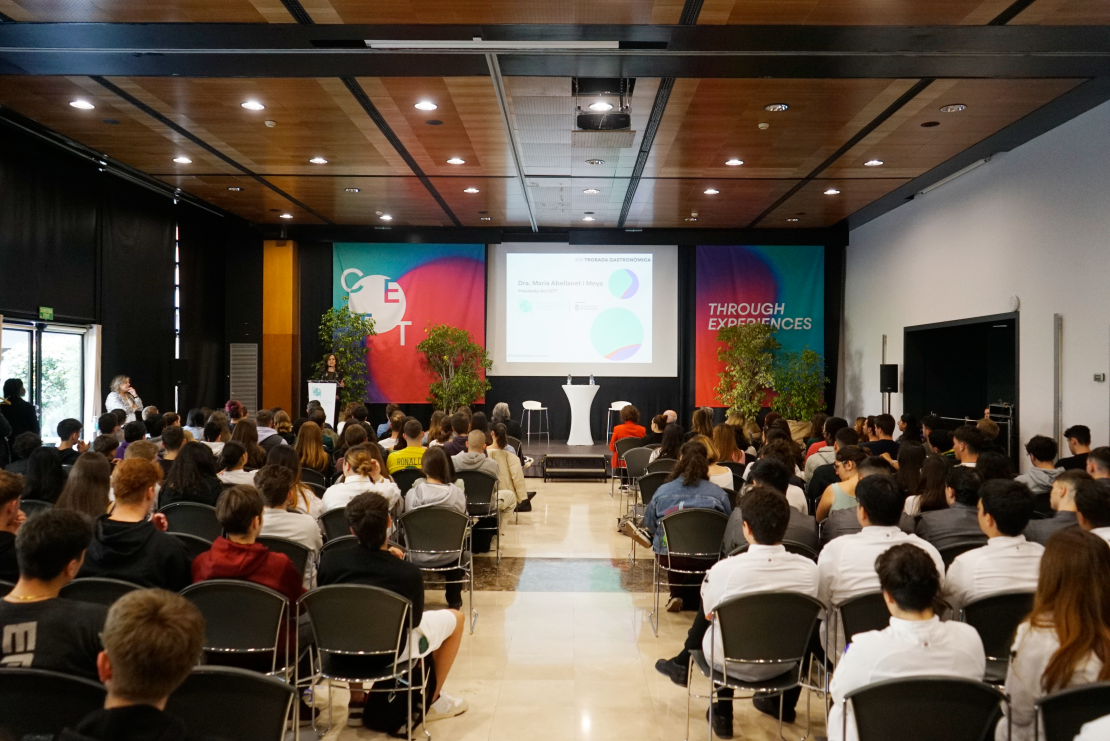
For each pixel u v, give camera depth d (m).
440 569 5.04
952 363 11.89
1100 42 6.08
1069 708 1.99
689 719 3.86
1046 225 8.42
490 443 7.93
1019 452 8.86
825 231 14.35
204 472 4.69
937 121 8.12
